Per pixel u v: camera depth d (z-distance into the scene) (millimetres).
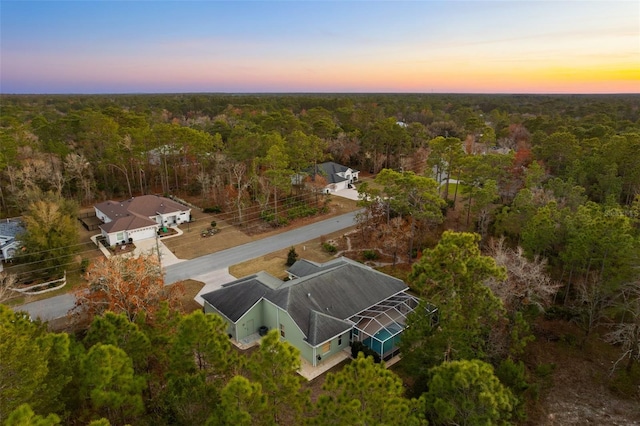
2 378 13516
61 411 16312
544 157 61188
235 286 31766
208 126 98938
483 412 14234
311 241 49188
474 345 21125
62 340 16859
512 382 20797
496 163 53000
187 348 16703
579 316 30250
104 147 64750
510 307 24703
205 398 15648
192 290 37094
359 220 48688
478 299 19219
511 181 55156
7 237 43469
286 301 28203
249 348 28438
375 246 46312
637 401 23594
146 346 18953
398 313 30609
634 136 50344
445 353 19891
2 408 13250
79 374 16969
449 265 19156
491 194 42125
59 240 38188
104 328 19031
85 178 64312
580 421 22203
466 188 49688
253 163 59094
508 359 21391
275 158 55781
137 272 26531
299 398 15031
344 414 12938
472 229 45812
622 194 50688
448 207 54250
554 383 24984
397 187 41719
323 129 84375
